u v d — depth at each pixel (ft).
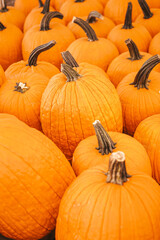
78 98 4.75
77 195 3.55
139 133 4.85
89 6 8.65
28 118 5.34
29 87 5.42
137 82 5.34
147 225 3.38
